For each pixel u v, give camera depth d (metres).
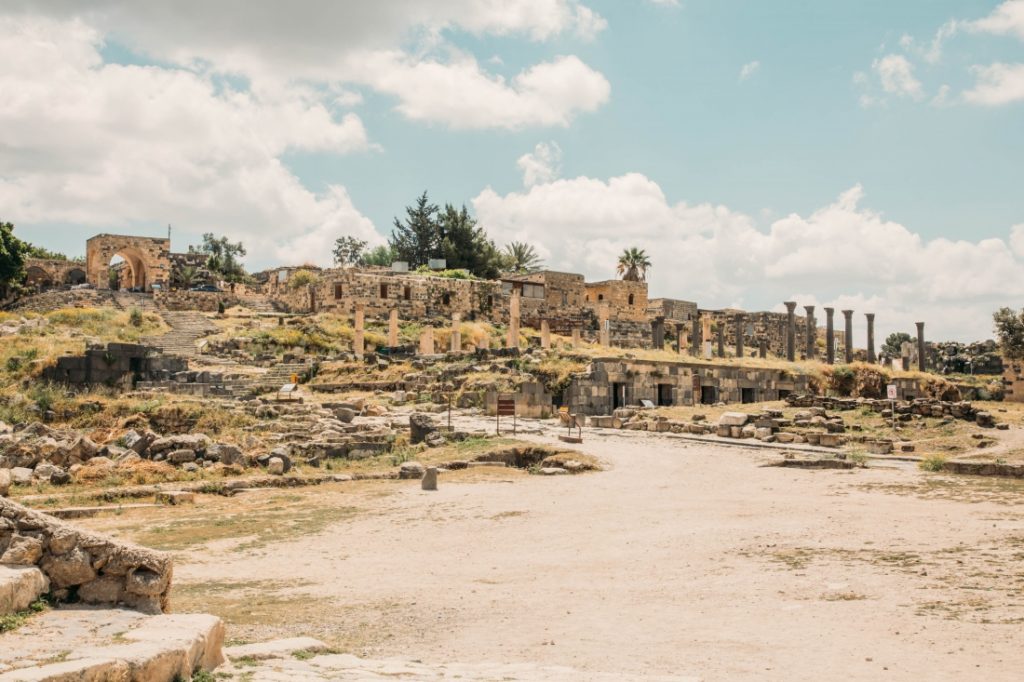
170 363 56.19
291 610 12.77
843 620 10.95
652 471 29.58
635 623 11.41
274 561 17.00
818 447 35.12
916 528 17.42
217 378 55.19
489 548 17.89
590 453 33.72
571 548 17.47
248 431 37.28
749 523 19.09
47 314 69.38
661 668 9.24
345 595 13.80
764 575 13.88
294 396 48.00
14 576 9.12
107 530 20.70
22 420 38.25
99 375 49.88
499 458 33.19
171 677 7.79
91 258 93.12
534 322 94.75
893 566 13.94
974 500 21.41
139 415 38.44
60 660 7.52
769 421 39.47
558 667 9.13
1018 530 16.73
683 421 43.47
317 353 67.94
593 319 100.00
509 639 10.84
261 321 76.38
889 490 23.72
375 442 36.06
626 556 16.33
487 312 90.19
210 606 13.12
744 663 9.31
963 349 107.50
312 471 30.89
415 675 8.57
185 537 19.80
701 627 11.02
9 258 86.94
